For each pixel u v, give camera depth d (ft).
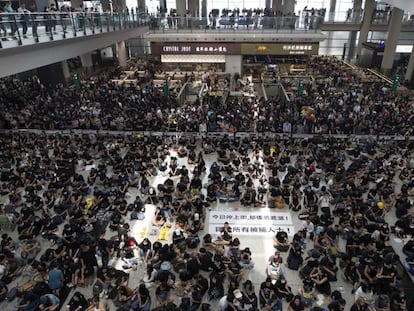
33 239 35.40
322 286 30.09
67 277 31.68
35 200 41.50
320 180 47.09
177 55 100.17
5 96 77.41
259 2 153.38
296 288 31.12
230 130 60.95
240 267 31.76
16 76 102.78
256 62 108.27
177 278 32.07
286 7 112.57
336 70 107.45
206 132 60.13
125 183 45.14
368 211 37.19
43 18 51.37
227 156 53.26
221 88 89.76
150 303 28.81
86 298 30.42
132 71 108.58
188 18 96.32
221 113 66.23
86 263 32.04
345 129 59.88
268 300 28.19
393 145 55.36
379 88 87.76
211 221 40.24
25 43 46.80
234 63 101.09
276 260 32.48
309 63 114.62
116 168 48.06
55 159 52.75
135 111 67.72
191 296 29.12
